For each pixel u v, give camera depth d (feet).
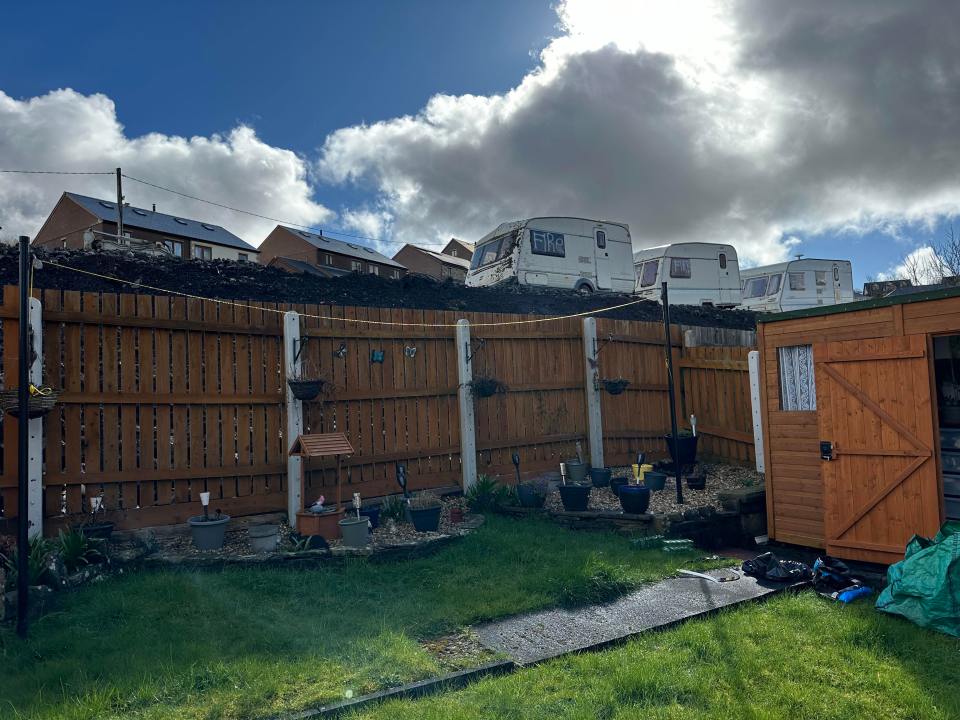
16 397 15.58
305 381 22.08
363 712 10.97
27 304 14.94
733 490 26.08
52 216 93.09
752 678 12.30
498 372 28.99
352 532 20.03
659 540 22.65
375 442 25.30
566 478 29.68
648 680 11.89
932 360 19.83
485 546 21.08
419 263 128.57
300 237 110.22
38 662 12.47
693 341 35.65
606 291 53.83
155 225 92.38
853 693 11.73
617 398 32.83
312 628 14.33
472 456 27.30
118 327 20.03
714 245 63.16
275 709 10.93
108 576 16.79
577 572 18.19
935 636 14.21
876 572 20.35
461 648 13.88
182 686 11.59
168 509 20.40
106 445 19.53
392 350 26.23
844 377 21.65
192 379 21.29
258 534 19.07
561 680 12.23
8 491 17.75
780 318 23.84
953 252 65.98
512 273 48.16
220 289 31.45
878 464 20.72
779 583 18.40
